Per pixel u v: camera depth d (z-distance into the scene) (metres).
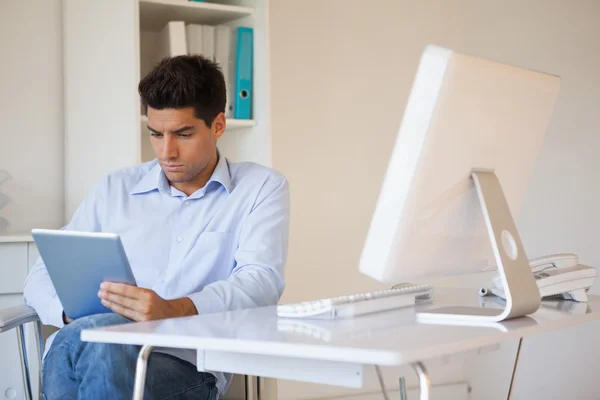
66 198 2.88
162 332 1.14
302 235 3.54
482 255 1.53
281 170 3.48
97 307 1.62
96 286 1.57
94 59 2.75
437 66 1.23
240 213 2.02
